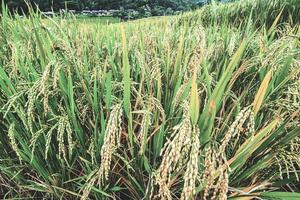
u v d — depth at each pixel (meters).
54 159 2.34
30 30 2.89
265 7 6.51
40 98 2.40
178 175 2.01
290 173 2.37
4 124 2.49
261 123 2.31
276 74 2.39
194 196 2.01
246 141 1.93
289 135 2.07
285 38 2.69
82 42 2.94
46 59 2.54
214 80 2.53
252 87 2.60
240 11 6.94
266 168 2.25
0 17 3.59
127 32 3.70
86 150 2.17
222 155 1.68
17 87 2.44
